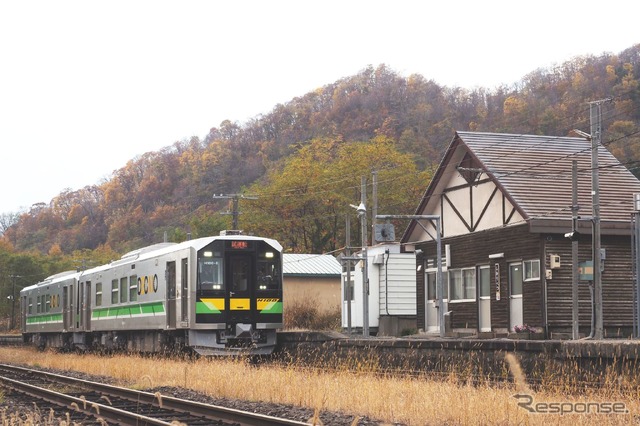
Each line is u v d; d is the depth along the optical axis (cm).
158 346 3244
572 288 2769
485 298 3281
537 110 9569
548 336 2919
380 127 11362
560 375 1652
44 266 9875
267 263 2955
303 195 7162
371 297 4456
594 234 2580
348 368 2298
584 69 10119
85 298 4150
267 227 7194
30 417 1426
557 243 2961
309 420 1450
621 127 7612
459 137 3366
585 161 3347
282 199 7200
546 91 10038
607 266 3014
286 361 2848
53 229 15588
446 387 1602
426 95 11919
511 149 3334
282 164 10800
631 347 1501
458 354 2006
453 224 3488
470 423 1297
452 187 3484
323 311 5450
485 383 1722
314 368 2323
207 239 2909
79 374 2786
